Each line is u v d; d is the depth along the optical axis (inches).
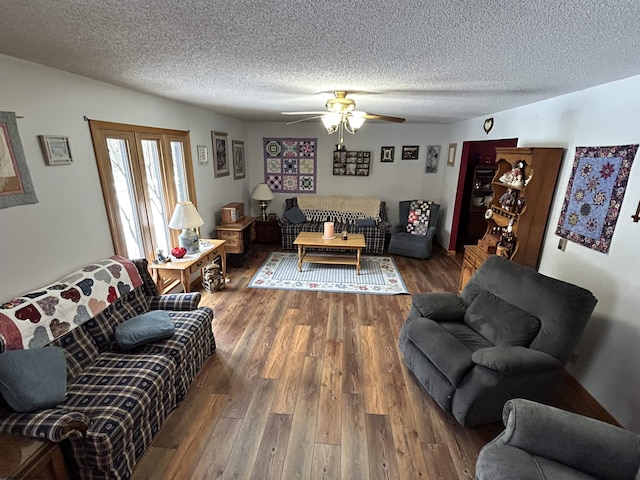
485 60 70.0
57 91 85.1
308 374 100.4
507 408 61.1
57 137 85.1
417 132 238.7
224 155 203.8
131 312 98.2
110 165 106.0
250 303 146.3
